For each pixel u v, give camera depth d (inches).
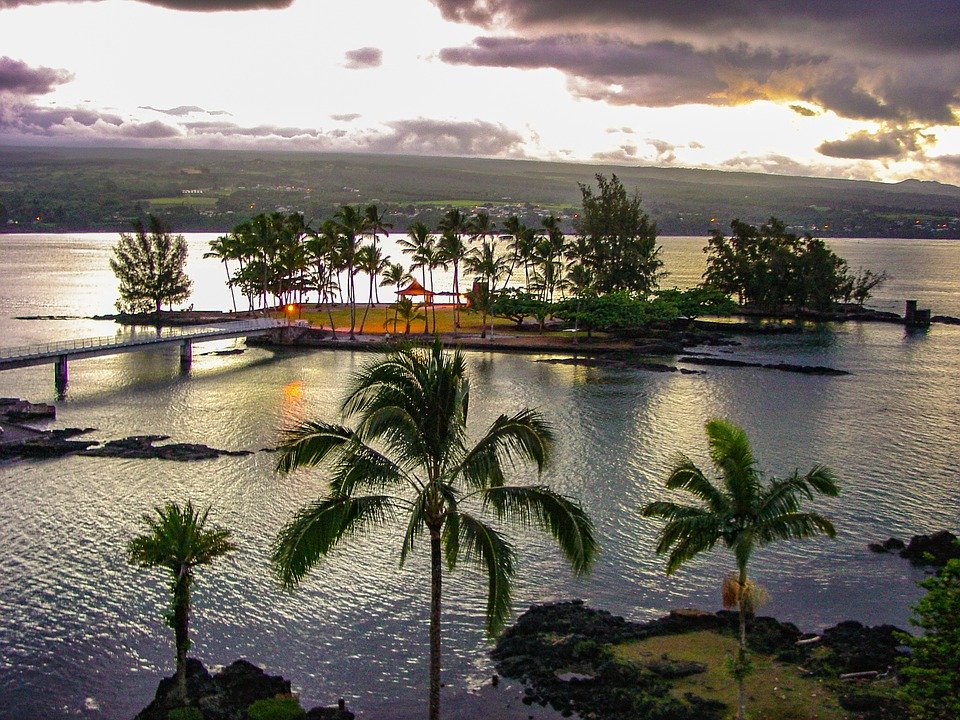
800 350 6008.9
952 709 1417.3
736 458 1534.2
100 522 2524.6
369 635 1930.4
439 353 1343.5
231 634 1930.4
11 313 7829.7
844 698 1630.2
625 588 2142.0
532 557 2306.8
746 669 1550.2
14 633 1913.1
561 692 1694.1
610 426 3705.7
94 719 1633.9
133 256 7278.5
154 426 3676.2
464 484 2807.6
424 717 1642.5
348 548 2342.5
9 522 2514.8
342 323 6845.5
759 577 2193.7
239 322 6067.9
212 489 2827.3
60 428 3612.2
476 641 1903.3
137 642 1887.3
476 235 7234.3
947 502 2736.2
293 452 1315.2
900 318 7559.1
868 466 3132.4
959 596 1502.2
